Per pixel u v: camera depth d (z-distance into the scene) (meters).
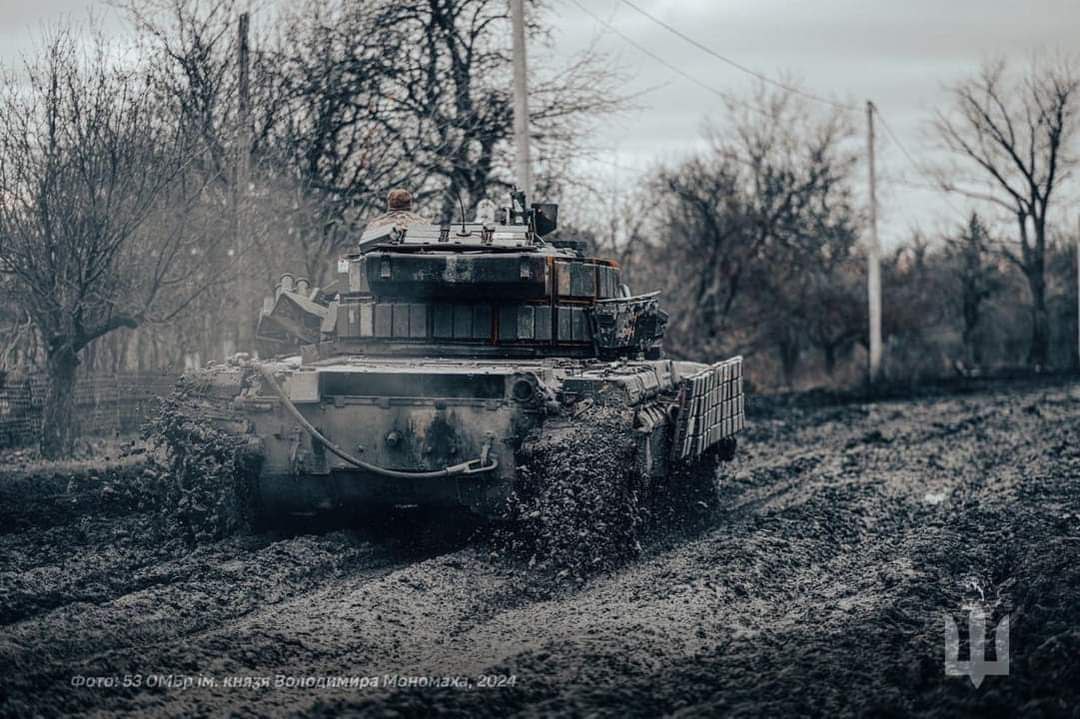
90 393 27.55
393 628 13.19
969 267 84.44
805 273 63.56
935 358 81.06
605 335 18.72
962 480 26.47
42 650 11.80
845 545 19.17
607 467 15.88
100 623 12.85
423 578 15.02
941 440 34.62
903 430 37.53
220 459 17.06
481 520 16.81
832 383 65.75
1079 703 10.70
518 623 13.67
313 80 29.22
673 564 16.50
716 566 16.45
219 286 27.41
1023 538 18.42
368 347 18.58
